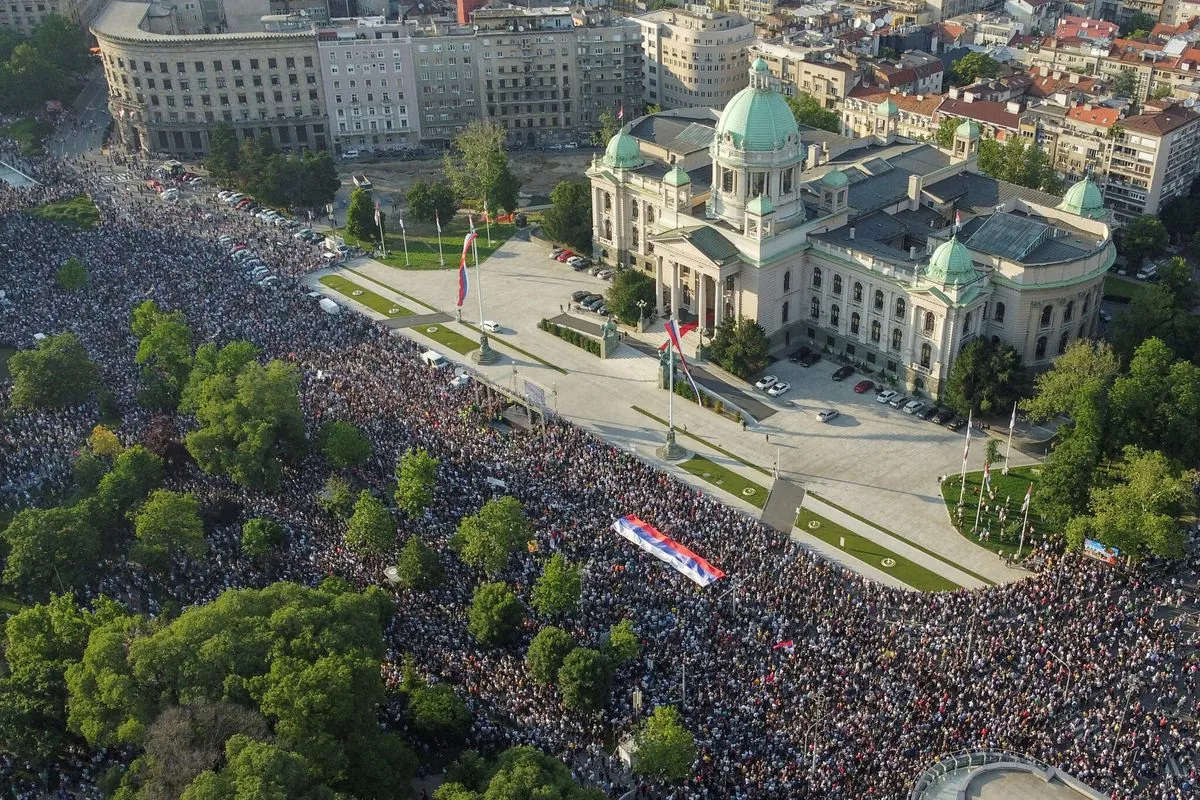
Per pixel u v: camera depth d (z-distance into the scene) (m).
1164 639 135.38
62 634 130.00
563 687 125.94
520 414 194.88
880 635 136.75
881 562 158.88
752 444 189.25
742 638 135.12
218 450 169.25
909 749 117.94
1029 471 179.00
